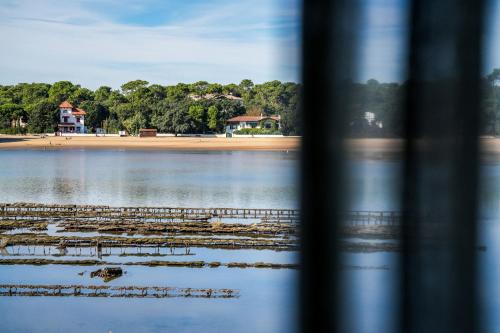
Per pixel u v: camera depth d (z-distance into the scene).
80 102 187.50
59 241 40.94
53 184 76.25
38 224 48.03
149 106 170.38
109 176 85.38
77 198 64.75
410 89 20.36
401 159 25.83
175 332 24.06
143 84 190.50
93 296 28.73
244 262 35.19
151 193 68.56
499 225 38.41
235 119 162.38
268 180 80.06
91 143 149.75
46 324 25.22
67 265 34.94
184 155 120.94
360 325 21.50
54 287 29.97
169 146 142.00
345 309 22.78
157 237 43.31
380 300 23.44
